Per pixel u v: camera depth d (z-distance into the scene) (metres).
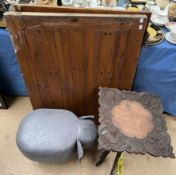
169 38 1.18
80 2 1.27
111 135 0.95
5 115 1.57
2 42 1.24
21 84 1.57
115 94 1.11
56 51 1.02
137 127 0.99
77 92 1.29
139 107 1.06
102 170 1.31
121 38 0.95
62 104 1.39
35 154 1.10
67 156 1.16
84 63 1.08
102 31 0.92
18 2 1.21
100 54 1.04
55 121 1.19
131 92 1.13
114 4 1.27
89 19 0.87
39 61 1.07
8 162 1.33
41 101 1.36
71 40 0.96
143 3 1.38
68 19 0.87
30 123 1.17
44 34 0.93
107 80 1.20
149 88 1.42
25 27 0.90
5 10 1.19
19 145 1.12
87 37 0.95
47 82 1.21
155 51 1.16
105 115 1.02
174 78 1.29
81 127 1.18
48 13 0.87
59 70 1.13
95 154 1.38
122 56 1.05
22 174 1.28
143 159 1.38
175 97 1.44
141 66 1.25
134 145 0.93
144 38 1.00
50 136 1.12
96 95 1.31
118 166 1.22
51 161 1.17
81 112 1.48
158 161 1.37
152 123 1.01
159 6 1.38
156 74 1.29
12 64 1.40
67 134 1.14
